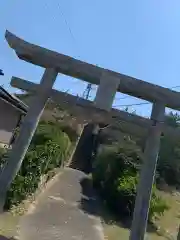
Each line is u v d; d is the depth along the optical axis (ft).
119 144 95.71
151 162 25.85
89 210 65.26
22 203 50.67
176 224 72.69
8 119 59.77
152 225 66.23
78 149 153.58
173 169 106.83
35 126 25.52
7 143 60.18
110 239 50.44
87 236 47.85
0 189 24.34
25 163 53.26
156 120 26.35
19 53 26.27
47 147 70.33
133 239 24.52
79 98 25.77
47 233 42.96
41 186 64.80
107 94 25.21
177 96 25.95
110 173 79.46
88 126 171.63
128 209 67.51
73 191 78.89
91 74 25.80
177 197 97.55
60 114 128.47
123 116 26.30
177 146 108.58
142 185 25.50
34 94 26.03
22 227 41.96
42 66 26.76
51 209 56.18
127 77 25.75
